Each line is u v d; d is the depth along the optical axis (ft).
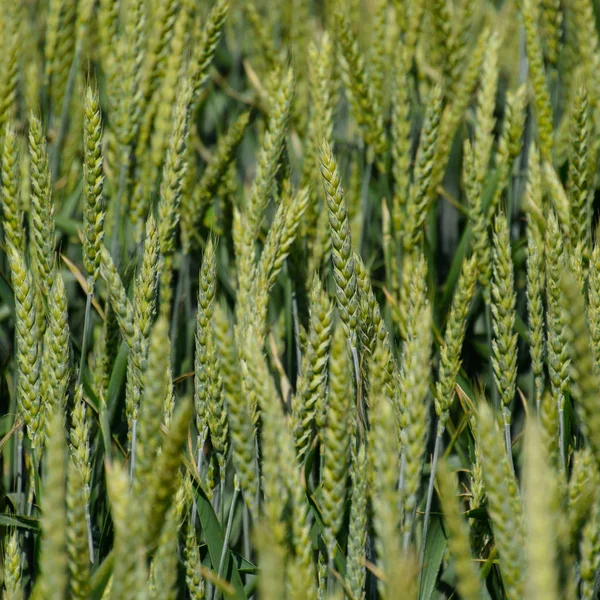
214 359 3.56
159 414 3.27
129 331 3.60
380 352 3.50
